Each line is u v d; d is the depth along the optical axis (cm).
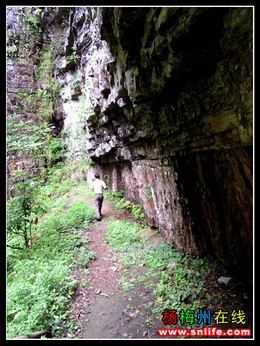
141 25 449
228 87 374
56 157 1969
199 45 375
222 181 513
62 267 697
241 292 499
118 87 734
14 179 991
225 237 546
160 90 524
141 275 667
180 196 688
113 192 1459
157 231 903
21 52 2019
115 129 1119
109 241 912
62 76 2038
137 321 506
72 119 1942
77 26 1535
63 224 1102
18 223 918
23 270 744
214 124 434
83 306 579
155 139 796
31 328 499
